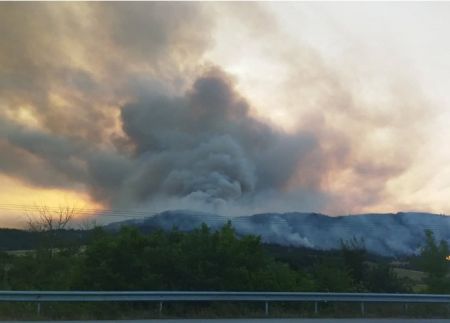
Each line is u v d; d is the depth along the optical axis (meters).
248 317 16.95
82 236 28.62
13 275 30.03
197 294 17.33
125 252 21.66
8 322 14.29
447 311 19.94
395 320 17.22
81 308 16.38
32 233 31.48
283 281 23.05
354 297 19.02
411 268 32.91
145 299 16.72
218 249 22.36
